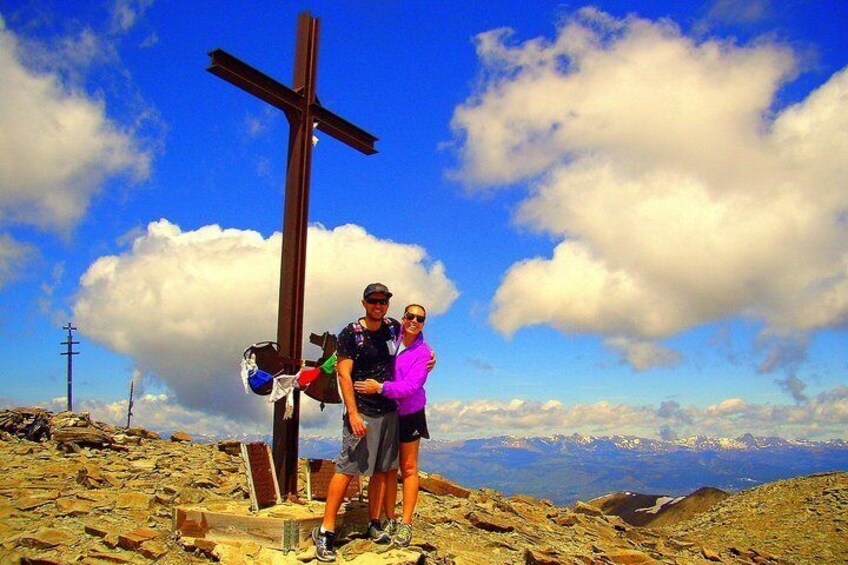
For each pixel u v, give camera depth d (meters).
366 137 7.56
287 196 6.56
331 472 6.30
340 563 4.54
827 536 11.39
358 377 4.84
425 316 4.96
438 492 7.75
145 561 4.50
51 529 4.83
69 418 8.62
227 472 7.43
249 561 4.49
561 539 6.94
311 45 6.95
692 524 14.16
